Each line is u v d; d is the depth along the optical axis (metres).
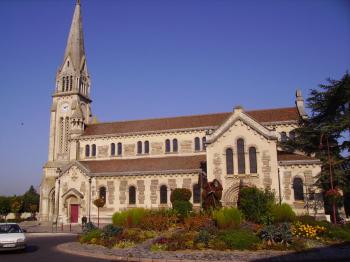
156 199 48.88
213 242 24.83
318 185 41.84
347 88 47.97
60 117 68.88
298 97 53.12
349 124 46.41
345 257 20.89
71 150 60.03
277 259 20.55
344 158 46.44
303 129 48.41
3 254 25.28
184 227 30.78
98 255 23.66
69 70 70.56
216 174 43.44
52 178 65.00
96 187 51.94
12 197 89.44
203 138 53.72
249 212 32.28
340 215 45.72
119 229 31.05
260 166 42.25
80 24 75.00
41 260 22.23
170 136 55.41
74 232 44.75
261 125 43.03
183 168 48.62
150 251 24.20
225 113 57.81
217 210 30.73
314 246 24.98
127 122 62.59
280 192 42.56
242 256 21.77
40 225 58.19
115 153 57.72
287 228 25.84
